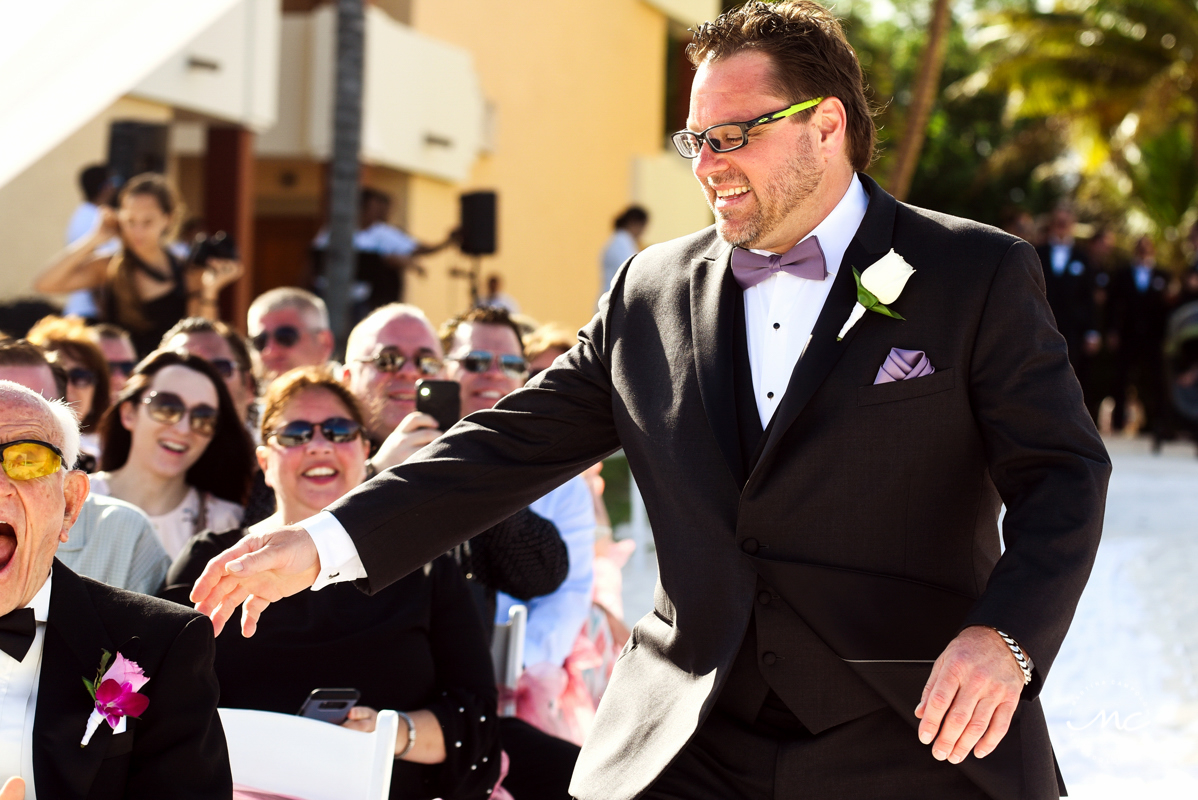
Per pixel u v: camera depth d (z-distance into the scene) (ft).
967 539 7.05
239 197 39.96
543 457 7.84
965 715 6.14
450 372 15.23
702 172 7.29
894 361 6.92
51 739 6.98
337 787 8.61
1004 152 73.92
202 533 11.00
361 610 10.37
